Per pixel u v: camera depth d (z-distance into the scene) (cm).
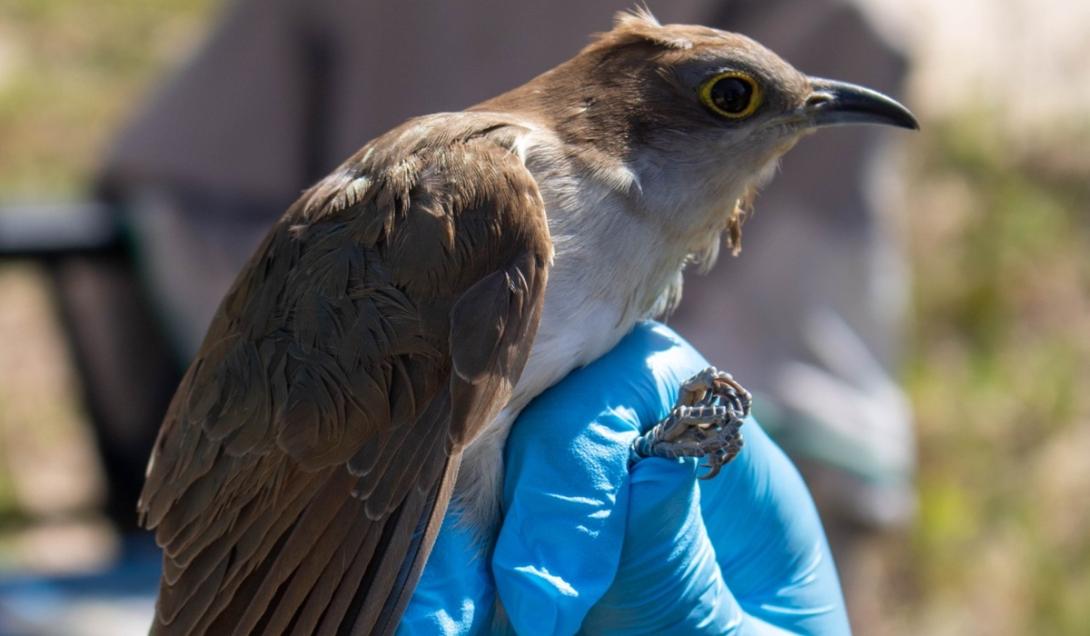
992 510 1503
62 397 1584
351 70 1127
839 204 1038
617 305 637
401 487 592
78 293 1223
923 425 1574
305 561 595
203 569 619
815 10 1015
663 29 673
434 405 599
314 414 602
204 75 1167
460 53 1090
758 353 1034
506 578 631
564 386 669
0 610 1069
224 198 1167
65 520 1404
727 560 716
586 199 628
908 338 1700
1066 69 2128
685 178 653
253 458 614
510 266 598
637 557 651
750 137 666
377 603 580
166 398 1242
